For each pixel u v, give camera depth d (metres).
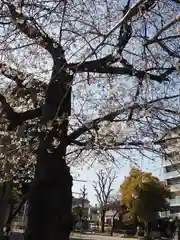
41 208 7.80
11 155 9.91
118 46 7.77
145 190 43.06
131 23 7.34
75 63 7.97
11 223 21.69
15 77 9.44
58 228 7.73
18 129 9.75
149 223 46.38
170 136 8.93
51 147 8.23
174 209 57.31
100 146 9.21
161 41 6.59
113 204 63.31
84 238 36.81
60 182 8.06
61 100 7.95
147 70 8.24
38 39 8.25
